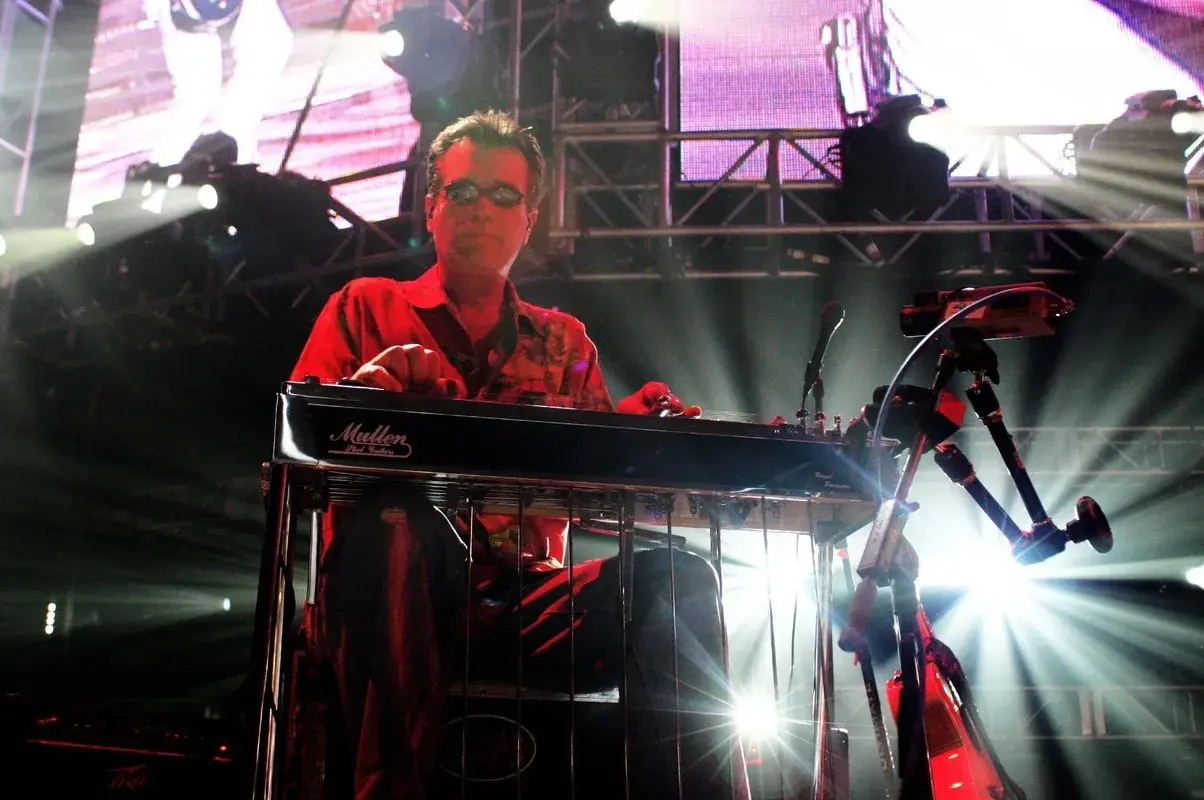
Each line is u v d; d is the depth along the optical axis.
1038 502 2.12
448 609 2.18
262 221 8.14
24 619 9.55
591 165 7.51
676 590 2.36
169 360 9.24
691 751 2.25
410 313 2.83
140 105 9.05
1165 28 7.58
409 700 2.08
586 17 7.27
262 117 8.66
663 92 7.59
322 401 2.03
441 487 2.12
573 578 2.28
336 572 2.16
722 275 7.79
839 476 2.24
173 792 2.84
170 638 9.74
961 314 2.17
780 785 2.33
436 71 7.10
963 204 8.08
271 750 1.88
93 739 2.86
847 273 7.96
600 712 2.39
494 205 2.88
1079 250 7.98
